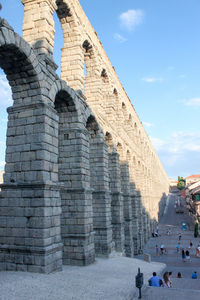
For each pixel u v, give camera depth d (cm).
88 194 2134
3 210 1550
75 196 2069
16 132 1627
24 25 1853
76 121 2166
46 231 1458
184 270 3025
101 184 2656
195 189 8275
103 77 3459
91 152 2752
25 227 1481
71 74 2309
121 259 2605
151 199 7462
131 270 2061
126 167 3831
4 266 1488
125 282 1502
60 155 2159
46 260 1421
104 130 2956
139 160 5556
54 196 1580
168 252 4291
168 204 14125
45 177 1527
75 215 2039
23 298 1035
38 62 1625
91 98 2888
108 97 3450
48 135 1603
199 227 6606
